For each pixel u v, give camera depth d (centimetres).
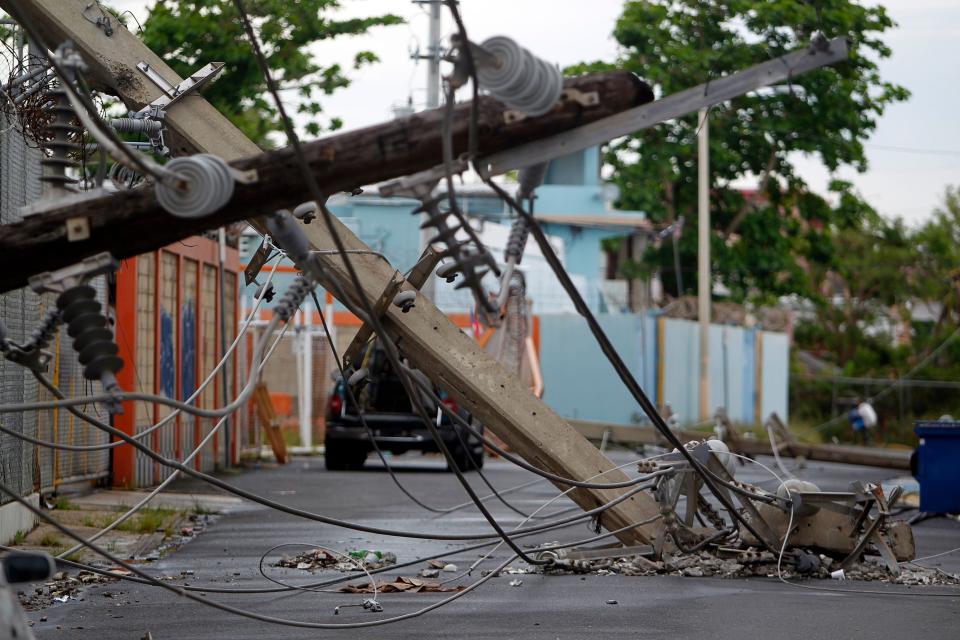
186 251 4522
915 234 12925
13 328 2700
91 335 1286
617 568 2369
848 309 13000
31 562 1048
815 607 1962
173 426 4384
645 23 9519
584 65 9656
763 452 5456
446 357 2417
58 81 2022
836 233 13038
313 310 7050
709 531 2452
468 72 1283
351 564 2430
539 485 4481
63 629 1750
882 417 11138
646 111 1378
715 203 11238
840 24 8800
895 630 1759
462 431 5072
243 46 6141
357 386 2244
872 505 2375
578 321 8731
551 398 8775
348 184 1374
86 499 3525
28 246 1345
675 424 5416
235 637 1697
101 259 1309
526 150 1393
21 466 2766
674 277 11788
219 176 1295
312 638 1691
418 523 3181
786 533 2331
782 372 11788
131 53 2230
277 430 5641
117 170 1998
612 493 2411
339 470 5166
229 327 5300
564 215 10500
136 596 2058
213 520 3297
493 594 2095
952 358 11838
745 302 11912
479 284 1379
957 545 2980
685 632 1733
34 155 2966
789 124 10031
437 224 1354
